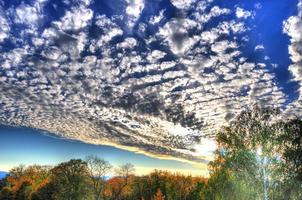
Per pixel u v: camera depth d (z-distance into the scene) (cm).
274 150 2792
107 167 9562
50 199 9569
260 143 2817
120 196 9944
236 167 2906
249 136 2919
